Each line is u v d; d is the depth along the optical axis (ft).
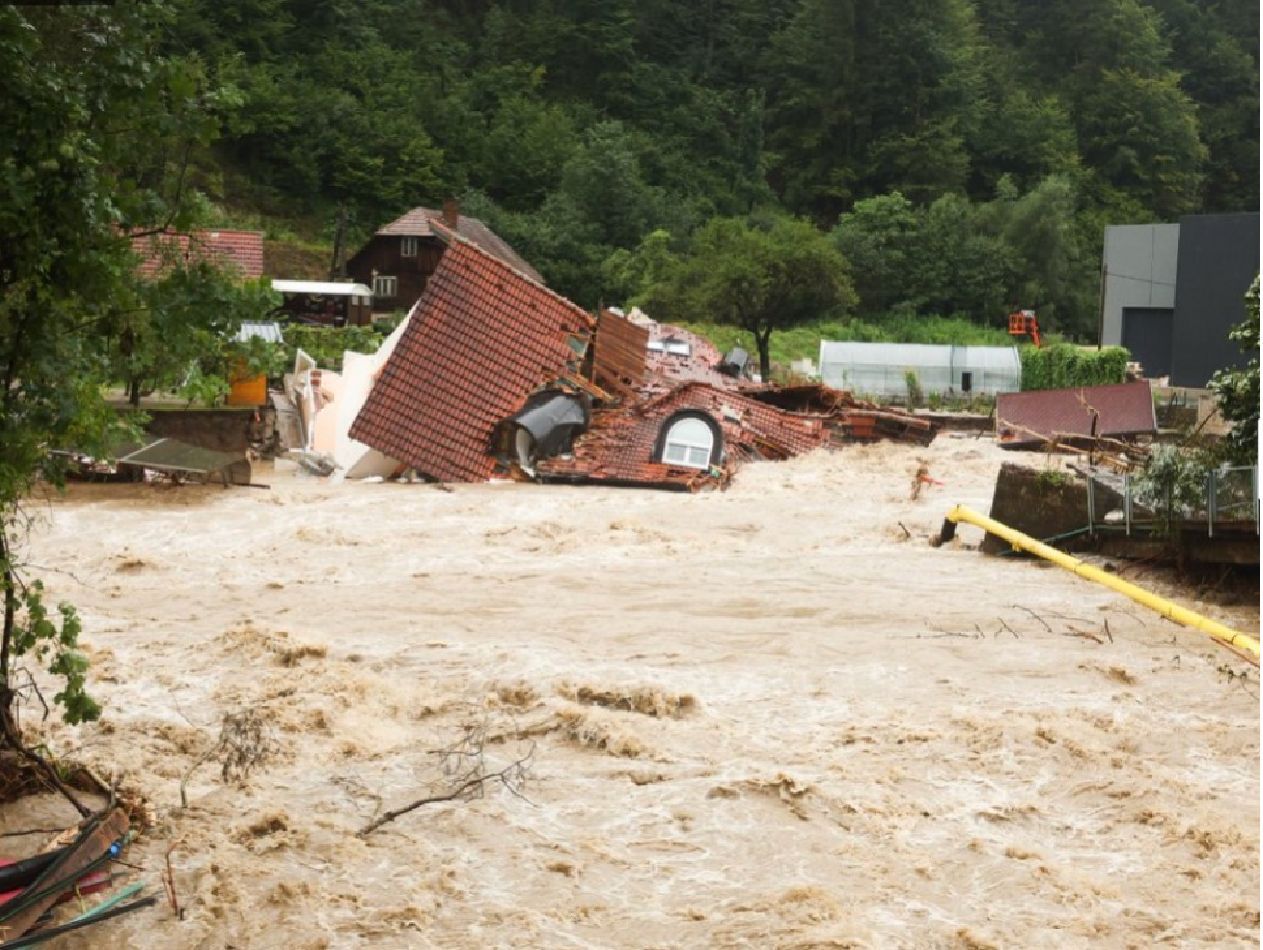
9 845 32.58
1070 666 52.16
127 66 32.76
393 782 38.68
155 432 105.40
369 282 258.57
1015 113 414.82
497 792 37.86
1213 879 33.81
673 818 36.37
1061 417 129.29
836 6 405.59
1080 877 33.40
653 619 59.41
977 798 38.47
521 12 420.77
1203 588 67.31
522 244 306.14
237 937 29.45
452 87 379.55
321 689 46.60
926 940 30.12
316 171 317.83
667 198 350.23
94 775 36.83
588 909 31.14
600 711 44.27
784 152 407.03
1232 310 177.27
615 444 113.91
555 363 118.11
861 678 50.11
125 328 33.60
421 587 66.74
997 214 351.67
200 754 40.65
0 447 32.40
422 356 115.03
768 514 91.04
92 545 77.51
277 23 352.69
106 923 29.84
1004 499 77.05
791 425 127.44
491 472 111.86
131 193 33.68
